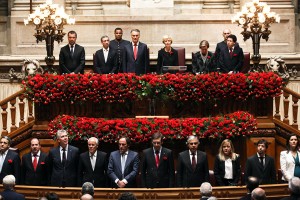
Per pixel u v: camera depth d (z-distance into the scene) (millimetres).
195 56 17031
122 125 15594
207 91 15914
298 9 20141
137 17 19578
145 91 15859
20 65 19297
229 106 16156
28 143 16312
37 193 14023
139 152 15812
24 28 19812
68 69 16953
